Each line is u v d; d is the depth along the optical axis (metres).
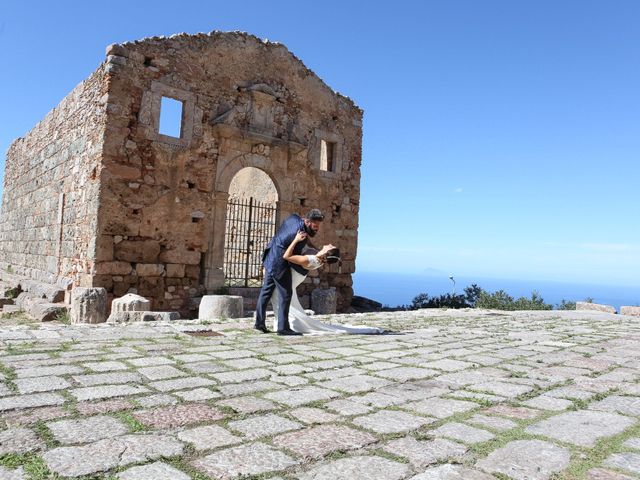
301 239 6.92
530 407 3.42
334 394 3.65
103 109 11.91
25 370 4.04
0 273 19.98
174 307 12.80
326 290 13.52
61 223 13.95
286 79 15.48
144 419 2.95
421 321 9.12
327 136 16.47
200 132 13.42
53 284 13.66
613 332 7.95
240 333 6.80
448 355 5.41
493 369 4.67
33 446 2.49
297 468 2.35
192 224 13.16
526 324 9.09
